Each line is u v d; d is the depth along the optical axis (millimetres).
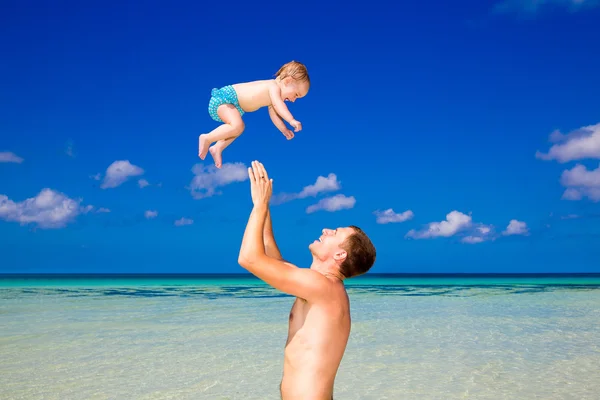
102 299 16969
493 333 9891
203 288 25469
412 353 7984
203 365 7082
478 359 7590
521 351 8180
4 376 6457
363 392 5938
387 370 6922
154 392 5824
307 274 2838
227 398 5633
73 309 13469
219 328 10180
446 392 5941
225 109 3990
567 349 8359
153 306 14453
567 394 5895
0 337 9078
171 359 7414
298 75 4059
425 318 12094
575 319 12078
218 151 3957
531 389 6078
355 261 3014
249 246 2717
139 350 8016
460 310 13977
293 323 2951
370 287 27766
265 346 8367
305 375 2799
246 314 12484
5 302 15555
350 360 7500
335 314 2867
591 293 21672
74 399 5551
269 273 2752
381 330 10195
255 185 2764
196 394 5773
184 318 11656
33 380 6277
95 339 8914
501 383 6324
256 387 6047
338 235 3074
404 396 5801
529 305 15586
